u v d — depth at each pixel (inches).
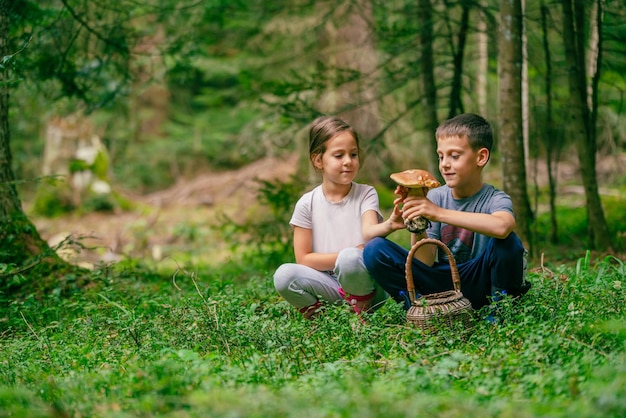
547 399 121.0
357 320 170.6
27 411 125.2
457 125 175.8
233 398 120.0
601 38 337.4
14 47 313.6
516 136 308.2
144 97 949.8
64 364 165.3
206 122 935.0
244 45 574.6
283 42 585.0
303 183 370.9
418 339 157.9
